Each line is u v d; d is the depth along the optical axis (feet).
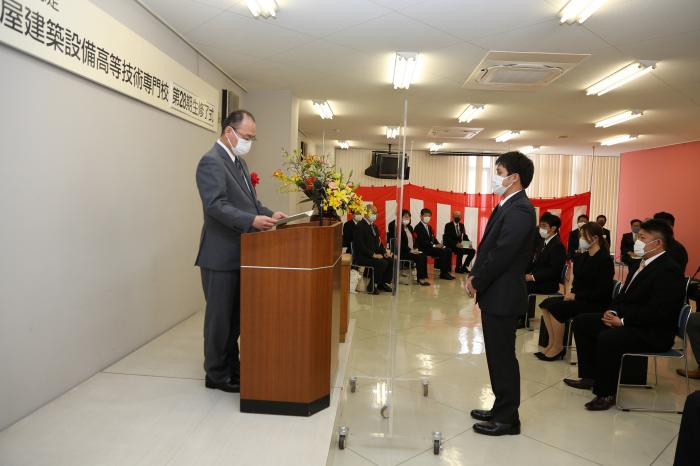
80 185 8.50
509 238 7.85
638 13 10.77
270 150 19.40
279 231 7.22
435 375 11.48
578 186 37.32
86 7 8.39
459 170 37.78
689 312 9.80
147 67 10.75
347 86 18.31
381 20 11.64
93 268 8.97
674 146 30.73
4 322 6.80
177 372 9.22
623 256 23.57
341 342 11.66
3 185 6.71
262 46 13.75
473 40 12.80
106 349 9.46
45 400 7.68
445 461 7.54
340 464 7.36
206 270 8.05
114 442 6.49
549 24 11.53
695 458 5.96
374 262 21.79
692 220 29.12
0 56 6.59
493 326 8.34
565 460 7.70
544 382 11.31
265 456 6.20
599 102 19.42
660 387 11.16
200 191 7.68
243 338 7.38
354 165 38.37
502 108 21.18
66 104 8.05
